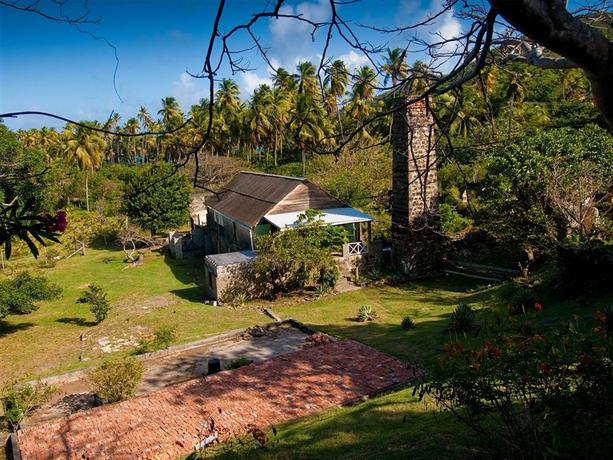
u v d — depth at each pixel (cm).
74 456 1028
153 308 2402
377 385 1256
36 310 2509
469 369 516
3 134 2803
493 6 267
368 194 3288
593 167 1877
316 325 1986
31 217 404
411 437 749
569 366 492
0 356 1914
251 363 1533
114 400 1336
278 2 313
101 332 2102
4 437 1229
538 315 1387
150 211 3791
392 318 2000
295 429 995
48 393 1381
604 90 297
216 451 927
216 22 313
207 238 3666
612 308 844
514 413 562
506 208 2059
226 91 4850
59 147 6875
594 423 503
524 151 1970
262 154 5981
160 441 1052
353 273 2639
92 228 4197
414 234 2548
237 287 2411
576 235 1733
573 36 269
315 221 2539
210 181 4394
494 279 2345
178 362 1678
